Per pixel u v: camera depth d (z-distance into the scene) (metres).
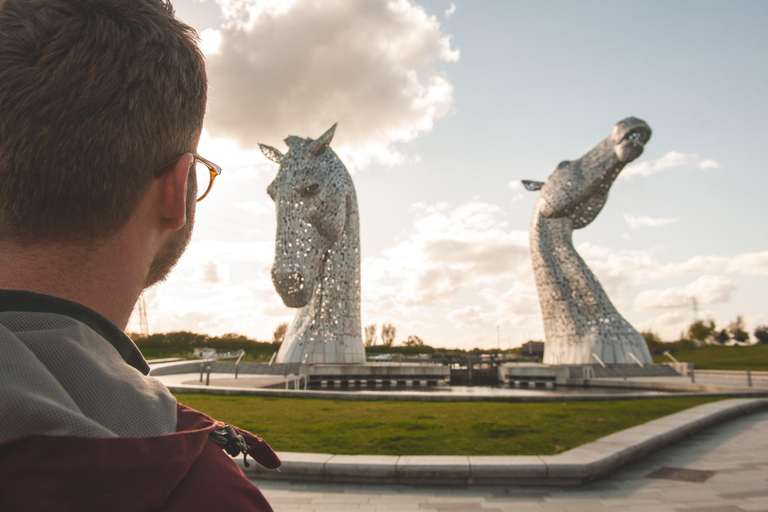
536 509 4.87
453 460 6.00
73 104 0.59
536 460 6.00
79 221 0.61
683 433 8.46
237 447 0.67
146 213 0.68
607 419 9.30
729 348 46.22
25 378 0.44
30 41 0.60
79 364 0.51
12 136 0.58
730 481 5.84
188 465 0.52
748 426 9.79
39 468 0.39
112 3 0.67
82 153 0.59
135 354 0.70
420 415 9.65
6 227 0.60
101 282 0.63
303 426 8.41
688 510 4.78
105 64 0.62
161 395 0.61
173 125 0.69
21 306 0.54
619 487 5.65
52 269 0.60
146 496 0.46
